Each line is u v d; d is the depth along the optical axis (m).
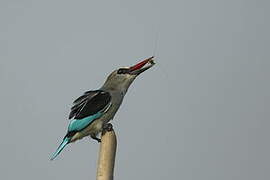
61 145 9.12
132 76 9.37
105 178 5.54
